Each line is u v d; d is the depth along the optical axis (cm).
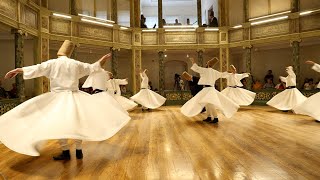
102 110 397
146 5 1934
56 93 380
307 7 1328
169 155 403
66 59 395
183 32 1489
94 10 1367
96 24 1318
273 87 1452
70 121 344
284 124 707
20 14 947
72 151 444
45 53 1118
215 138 527
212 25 1517
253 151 417
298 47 1261
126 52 1603
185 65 1766
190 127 678
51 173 327
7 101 849
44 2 1126
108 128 381
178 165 349
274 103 1075
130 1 1487
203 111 1033
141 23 1546
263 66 1609
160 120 840
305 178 291
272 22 1326
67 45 413
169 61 1770
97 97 423
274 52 1580
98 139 357
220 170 325
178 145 471
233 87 1155
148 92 1205
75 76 394
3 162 380
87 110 378
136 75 1474
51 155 420
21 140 337
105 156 405
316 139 503
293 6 1266
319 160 362
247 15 1423
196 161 367
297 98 1008
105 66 1641
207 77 731
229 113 705
